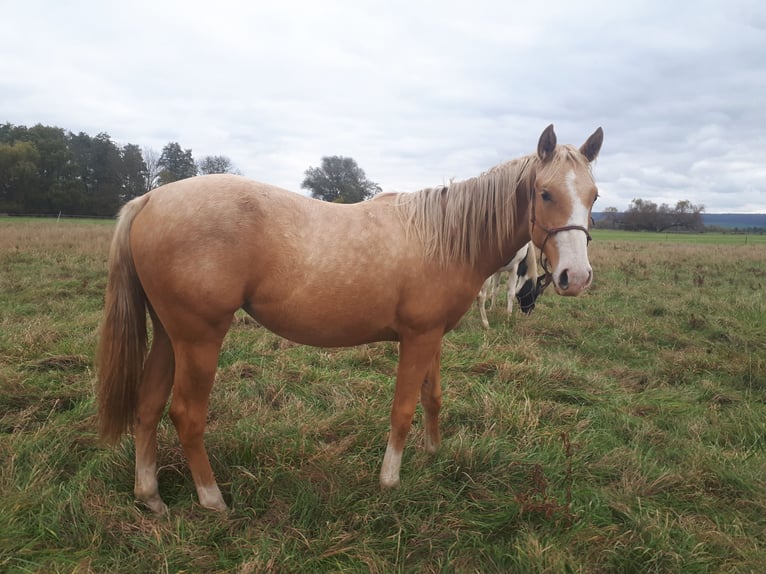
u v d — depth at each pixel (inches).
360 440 113.6
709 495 97.1
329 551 76.5
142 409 86.7
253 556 75.7
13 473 90.2
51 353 154.9
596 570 75.4
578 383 155.7
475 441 108.6
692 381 163.0
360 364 169.3
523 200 94.8
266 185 86.7
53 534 77.6
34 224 828.6
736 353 183.5
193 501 87.6
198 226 77.6
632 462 105.7
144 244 79.7
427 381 104.9
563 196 83.8
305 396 139.2
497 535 84.0
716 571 76.7
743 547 81.6
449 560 75.9
